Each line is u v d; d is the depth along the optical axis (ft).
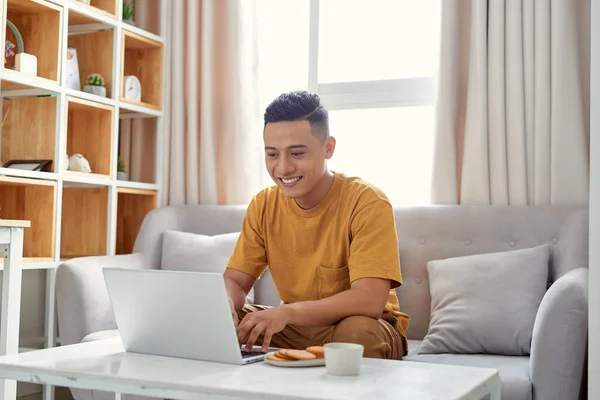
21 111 8.89
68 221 9.84
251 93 10.02
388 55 9.73
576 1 8.21
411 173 9.50
